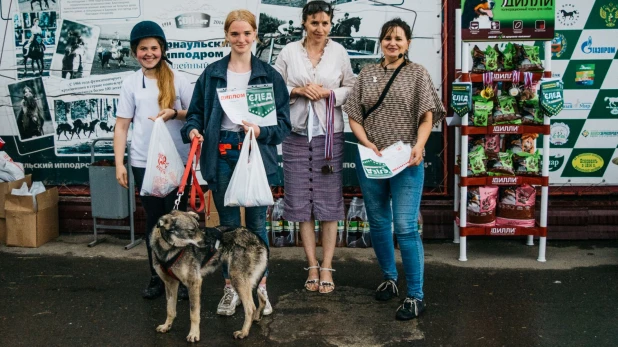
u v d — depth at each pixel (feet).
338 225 19.22
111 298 15.33
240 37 13.51
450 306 14.60
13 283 16.33
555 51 18.93
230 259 12.96
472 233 17.72
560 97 16.83
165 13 19.54
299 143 15.64
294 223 19.26
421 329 13.39
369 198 14.69
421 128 13.74
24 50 20.18
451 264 17.52
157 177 13.94
